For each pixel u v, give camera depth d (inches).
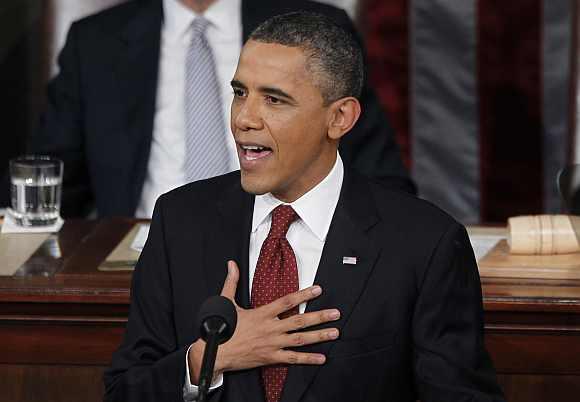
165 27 547.8
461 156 662.5
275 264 320.5
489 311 366.9
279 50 299.9
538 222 406.6
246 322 308.5
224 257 322.3
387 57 657.6
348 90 308.0
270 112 300.5
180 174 539.2
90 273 385.7
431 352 311.9
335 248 319.0
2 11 654.5
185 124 537.3
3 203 529.3
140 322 327.3
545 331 369.1
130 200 534.3
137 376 314.3
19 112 659.4
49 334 374.0
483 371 319.0
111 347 374.9
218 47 543.5
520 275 386.3
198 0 540.7
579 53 633.6
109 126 539.2
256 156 304.7
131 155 535.5
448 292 315.6
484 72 657.0
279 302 309.0
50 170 433.1
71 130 545.6
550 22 651.5
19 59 657.0
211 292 319.6
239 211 327.9
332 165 324.5
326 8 546.6
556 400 375.2
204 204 332.5
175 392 310.7
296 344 307.3
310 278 322.0
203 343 308.0
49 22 630.5
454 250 318.0
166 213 332.8
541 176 660.7
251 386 311.9
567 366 371.9
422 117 661.3
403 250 317.1
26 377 377.7
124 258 395.9
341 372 310.8
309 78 300.5
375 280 315.6
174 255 326.0
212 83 538.0
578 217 409.4
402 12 653.3
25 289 367.6
